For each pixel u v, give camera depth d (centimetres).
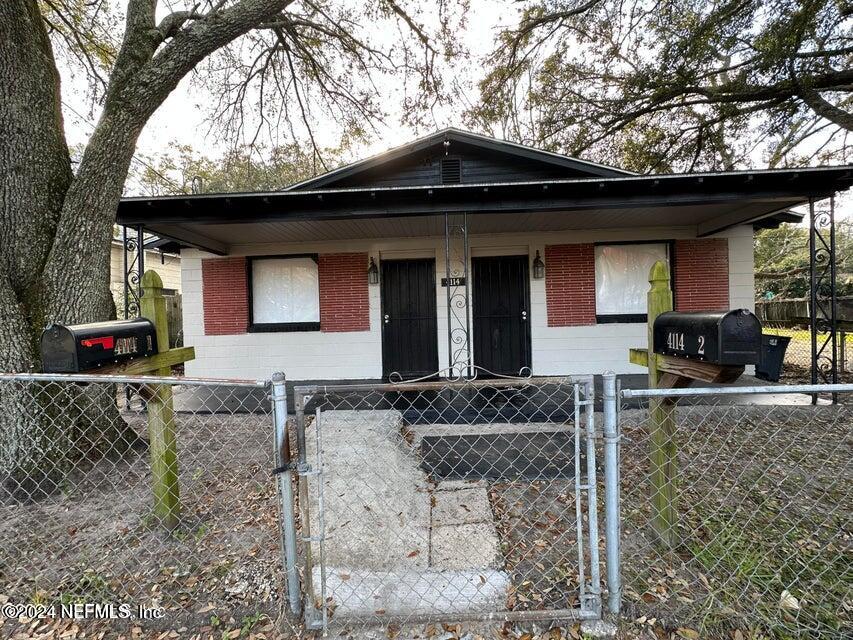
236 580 210
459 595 196
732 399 562
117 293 1106
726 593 195
